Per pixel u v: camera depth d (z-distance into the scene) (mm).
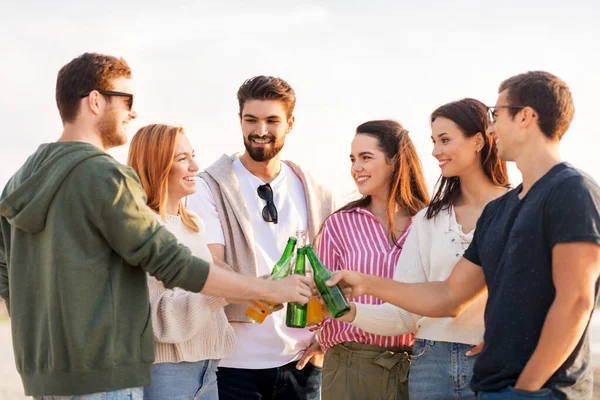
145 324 2441
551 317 2164
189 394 2973
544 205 2213
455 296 2758
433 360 2996
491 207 2529
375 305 3160
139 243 2375
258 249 3682
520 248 2248
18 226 2402
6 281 2627
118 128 2584
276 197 3795
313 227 3818
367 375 3252
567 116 2336
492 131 2475
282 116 3723
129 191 2381
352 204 3584
